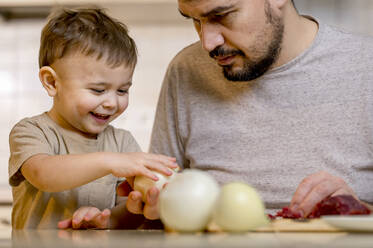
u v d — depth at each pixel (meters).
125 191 1.14
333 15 2.81
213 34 1.15
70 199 1.30
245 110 1.39
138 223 1.32
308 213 0.94
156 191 0.93
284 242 0.63
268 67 1.29
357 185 1.28
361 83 1.33
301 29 1.38
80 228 1.11
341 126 1.31
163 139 1.55
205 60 1.50
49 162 1.08
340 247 0.56
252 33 1.17
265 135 1.36
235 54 1.19
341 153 1.30
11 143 1.26
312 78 1.35
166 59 2.93
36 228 1.26
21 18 2.91
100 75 1.26
